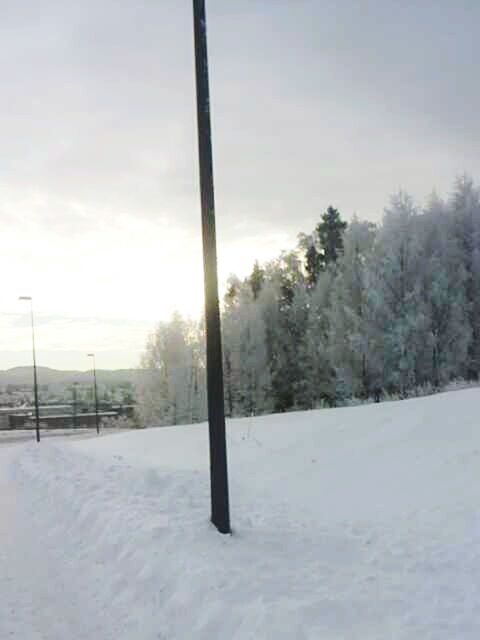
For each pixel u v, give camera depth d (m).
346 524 7.08
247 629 3.83
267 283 53.16
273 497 9.23
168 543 5.64
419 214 33.59
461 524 6.55
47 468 13.49
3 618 4.82
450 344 30.20
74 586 5.44
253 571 4.84
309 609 4.04
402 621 3.98
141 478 9.48
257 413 47.78
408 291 31.50
